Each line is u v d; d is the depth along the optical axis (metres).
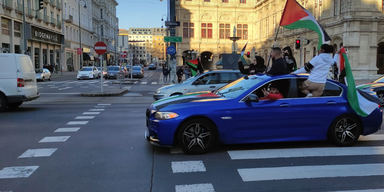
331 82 6.04
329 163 5.02
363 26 30.09
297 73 5.98
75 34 60.22
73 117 9.57
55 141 6.44
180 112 5.38
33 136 6.90
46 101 14.27
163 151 5.71
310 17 7.66
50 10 47.12
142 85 25.84
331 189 3.99
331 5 33.47
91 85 25.44
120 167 4.82
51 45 48.25
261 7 54.03
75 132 7.33
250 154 5.51
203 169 4.74
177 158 5.29
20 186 4.06
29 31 37.94
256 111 5.57
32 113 10.41
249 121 5.55
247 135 5.59
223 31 58.38
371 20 29.83
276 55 6.21
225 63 19.84
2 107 10.53
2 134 7.11
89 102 14.04
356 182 4.23
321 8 35.75
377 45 30.69
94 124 8.38
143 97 16.30
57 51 46.94
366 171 4.65
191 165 4.91
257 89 5.73
